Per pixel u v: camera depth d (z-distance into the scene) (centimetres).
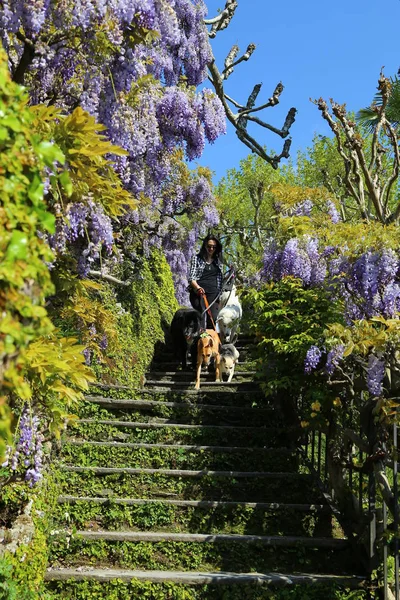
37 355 290
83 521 571
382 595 504
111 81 417
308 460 668
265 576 517
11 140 202
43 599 462
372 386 471
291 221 653
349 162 723
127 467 654
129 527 578
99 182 326
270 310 685
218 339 904
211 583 508
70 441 670
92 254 386
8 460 374
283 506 598
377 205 671
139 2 399
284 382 652
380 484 506
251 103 1018
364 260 521
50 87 432
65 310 418
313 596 506
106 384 790
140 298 974
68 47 401
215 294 969
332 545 557
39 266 193
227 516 594
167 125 723
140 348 924
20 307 187
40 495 514
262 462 675
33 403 359
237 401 798
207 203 1078
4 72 202
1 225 189
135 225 955
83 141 304
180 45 763
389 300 506
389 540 505
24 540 454
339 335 486
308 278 639
